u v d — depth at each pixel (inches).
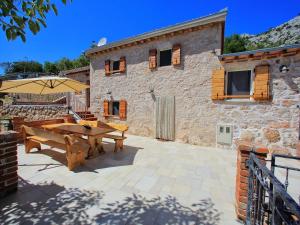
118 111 362.0
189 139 270.2
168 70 286.7
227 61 232.4
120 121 348.8
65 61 1163.9
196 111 263.6
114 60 352.8
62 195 108.2
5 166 103.7
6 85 178.4
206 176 145.6
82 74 465.7
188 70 268.4
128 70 332.8
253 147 82.5
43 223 82.2
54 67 1171.3
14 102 371.9
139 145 251.8
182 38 272.4
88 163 167.2
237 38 861.8
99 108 380.2
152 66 298.5
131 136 318.7
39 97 507.5
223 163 180.9
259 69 215.5
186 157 198.8
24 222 82.4
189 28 260.2
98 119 382.0
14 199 102.0
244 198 87.0
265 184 61.0
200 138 261.3
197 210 97.0
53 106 358.6
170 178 139.5
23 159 171.5
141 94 318.3
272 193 54.5
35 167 151.9
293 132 203.9
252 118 225.5
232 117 237.8
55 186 119.7
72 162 148.6
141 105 319.3
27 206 95.4
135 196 110.2
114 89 354.6
